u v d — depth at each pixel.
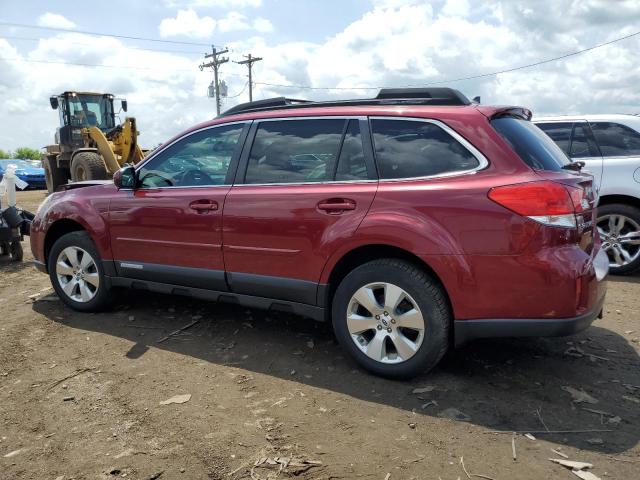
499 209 3.01
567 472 2.51
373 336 3.50
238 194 3.89
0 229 7.06
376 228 3.29
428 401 3.18
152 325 4.57
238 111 4.31
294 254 3.65
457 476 2.50
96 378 3.60
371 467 2.57
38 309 5.07
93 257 4.76
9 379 3.63
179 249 4.19
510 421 2.96
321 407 3.15
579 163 3.91
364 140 3.55
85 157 13.45
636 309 4.87
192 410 3.15
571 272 2.93
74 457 2.72
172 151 4.42
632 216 5.93
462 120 3.28
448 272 3.12
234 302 4.04
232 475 2.54
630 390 3.30
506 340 4.10
